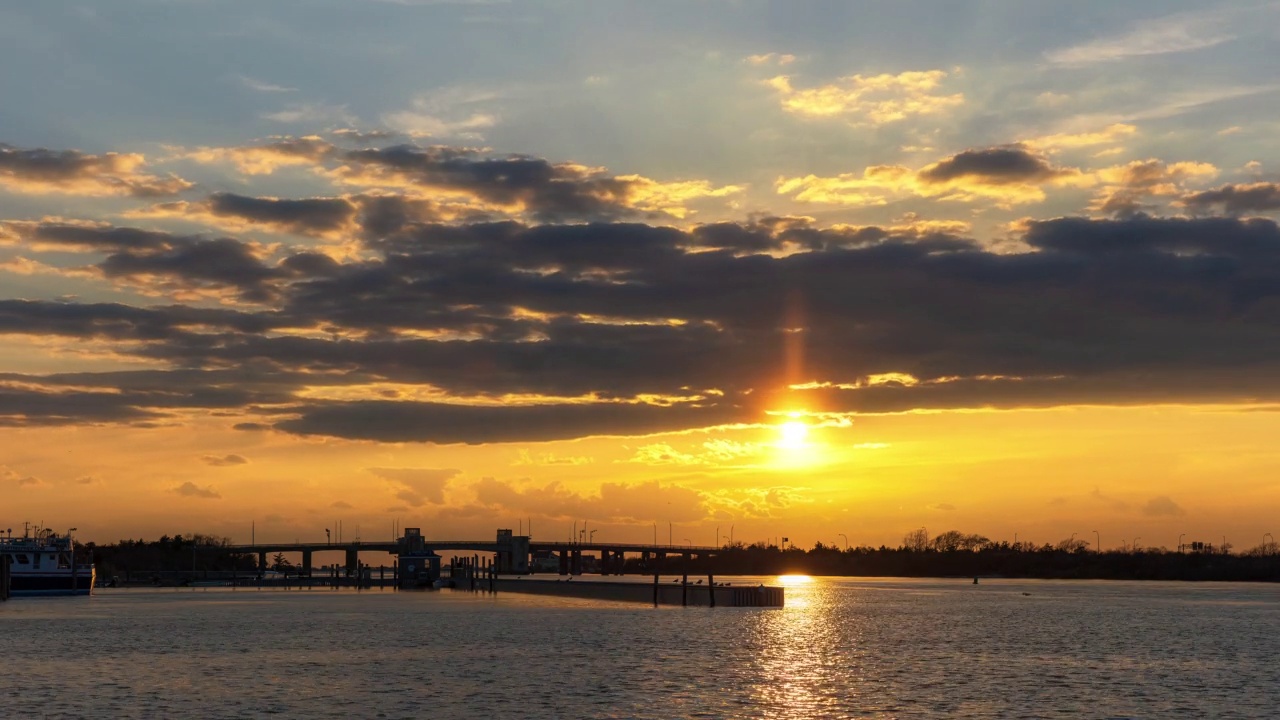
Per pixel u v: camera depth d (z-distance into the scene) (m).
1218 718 86.44
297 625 171.00
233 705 89.31
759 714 85.69
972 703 91.56
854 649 133.88
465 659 120.50
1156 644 144.88
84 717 84.06
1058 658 126.25
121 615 196.62
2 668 113.31
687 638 146.75
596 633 155.12
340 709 87.44
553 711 86.62
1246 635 160.00
